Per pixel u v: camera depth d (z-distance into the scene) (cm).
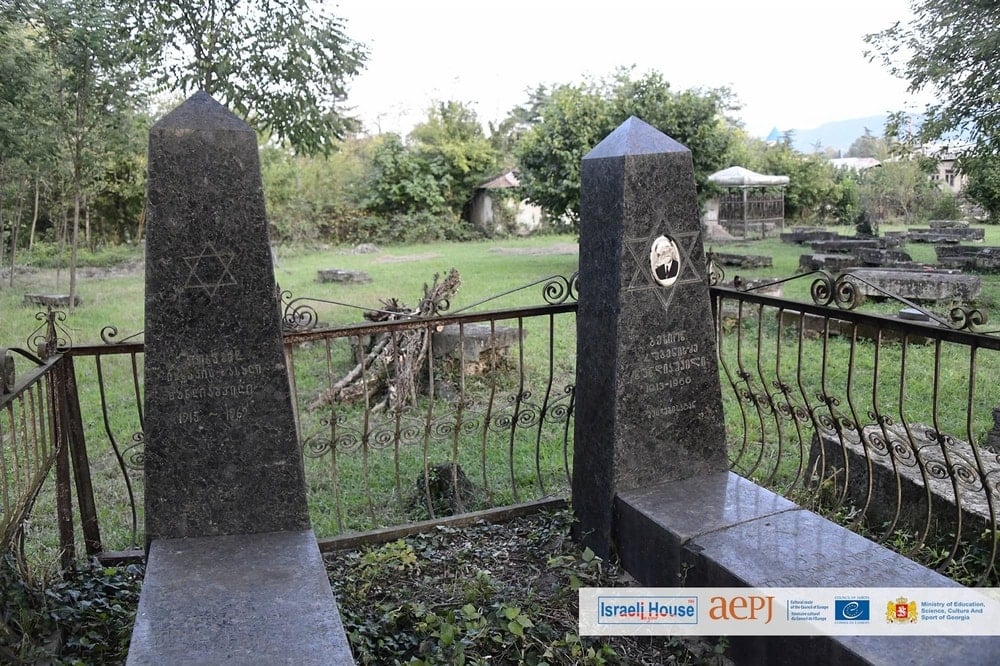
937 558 340
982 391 627
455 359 743
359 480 498
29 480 280
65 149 1502
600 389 346
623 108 1572
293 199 2656
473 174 3030
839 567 274
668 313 341
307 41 1019
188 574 281
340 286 1462
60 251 1686
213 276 302
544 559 355
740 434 544
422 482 462
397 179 2869
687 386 351
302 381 752
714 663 274
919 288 1092
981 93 1066
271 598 262
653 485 349
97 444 582
